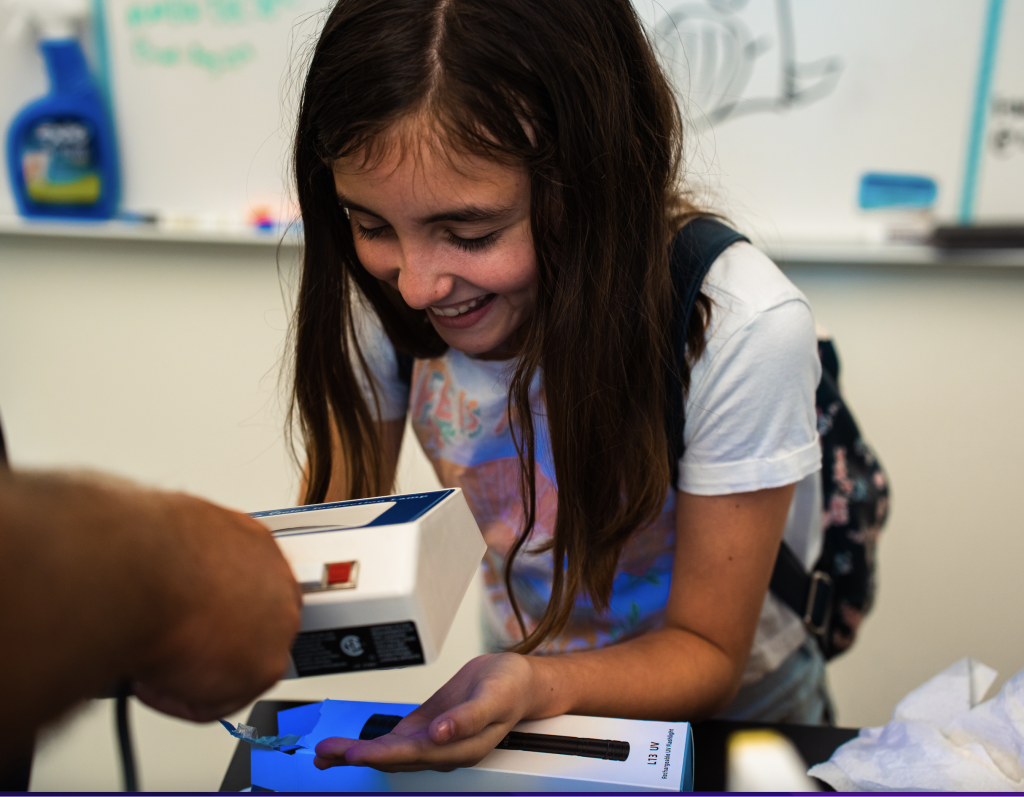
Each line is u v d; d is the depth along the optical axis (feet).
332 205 1.90
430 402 2.31
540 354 1.83
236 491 5.58
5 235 5.38
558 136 1.59
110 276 5.41
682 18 4.59
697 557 2.04
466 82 1.47
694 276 1.88
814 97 4.66
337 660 1.18
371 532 1.17
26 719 0.70
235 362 5.48
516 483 2.27
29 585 0.67
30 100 5.06
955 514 5.17
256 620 0.94
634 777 1.44
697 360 1.89
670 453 1.99
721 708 2.07
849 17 4.52
